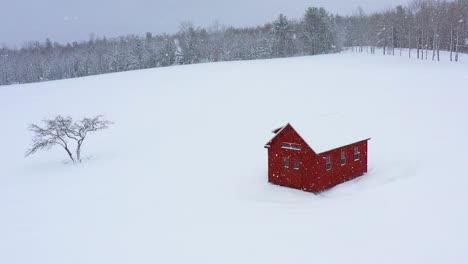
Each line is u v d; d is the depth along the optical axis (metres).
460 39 100.50
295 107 47.31
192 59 123.69
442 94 47.06
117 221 19.83
